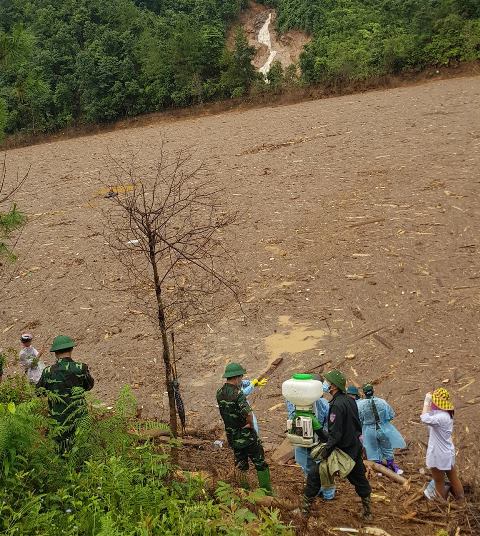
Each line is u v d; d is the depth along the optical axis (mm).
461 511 6078
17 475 4602
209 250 15133
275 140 25484
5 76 7113
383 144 21875
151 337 11797
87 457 5250
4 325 13188
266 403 9344
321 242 14789
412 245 13883
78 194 22156
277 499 5949
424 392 9008
